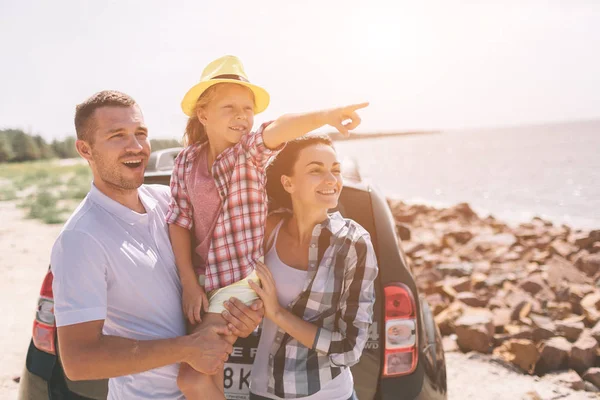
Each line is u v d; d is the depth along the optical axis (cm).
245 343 233
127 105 179
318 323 189
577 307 551
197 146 222
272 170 217
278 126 180
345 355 184
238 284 193
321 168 191
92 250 166
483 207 1681
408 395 246
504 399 394
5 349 486
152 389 181
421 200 2058
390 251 265
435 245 916
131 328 176
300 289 193
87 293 163
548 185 2081
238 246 199
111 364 160
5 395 397
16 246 955
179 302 192
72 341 160
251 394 202
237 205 198
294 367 191
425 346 265
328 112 168
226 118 211
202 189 208
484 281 649
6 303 624
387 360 247
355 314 186
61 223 1242
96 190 179
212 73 216
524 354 445
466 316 507
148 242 185
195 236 212
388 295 253
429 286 616
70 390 249
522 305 545
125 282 173
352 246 188
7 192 1906
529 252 858
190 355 170
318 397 190
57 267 164
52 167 4500
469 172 3209
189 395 179
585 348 436
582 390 409
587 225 1241
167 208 212
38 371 252
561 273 670
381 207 281
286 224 206
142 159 181
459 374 437
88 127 175
